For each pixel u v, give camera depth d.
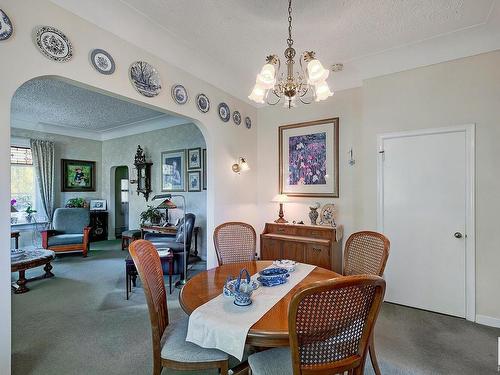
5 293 1.59
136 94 2.37
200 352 1.36
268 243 3.60
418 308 2.78
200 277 1.87
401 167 2.88
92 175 6.62
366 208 3.07
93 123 5.69
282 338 1.12
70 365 1.89
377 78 3.01
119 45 2.24
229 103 3.62
